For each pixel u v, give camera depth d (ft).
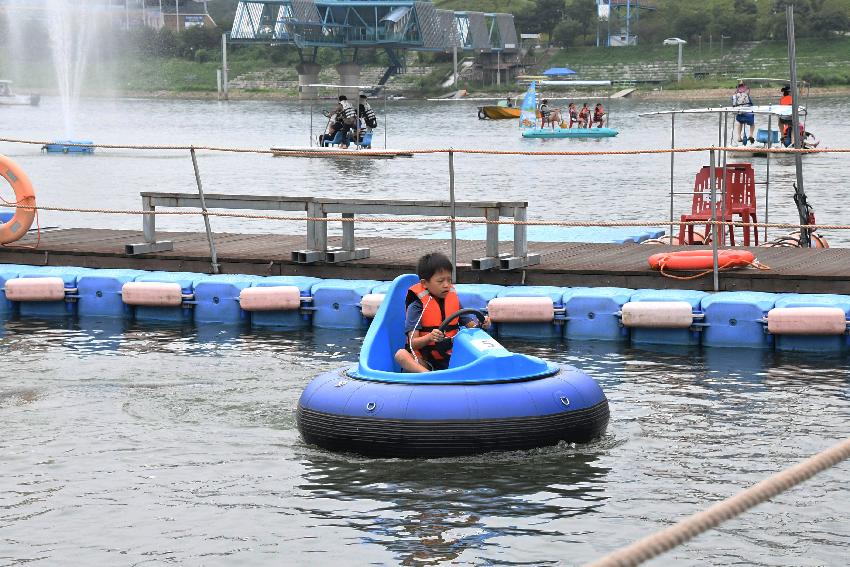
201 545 40.16
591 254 86.94
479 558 38.55
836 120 412.36
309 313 81.15
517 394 48.34
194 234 101.71
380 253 89.35
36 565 38.73
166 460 49.34
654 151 73.97
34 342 75.72
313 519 42.32
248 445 51.11
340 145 269.23
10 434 53.36
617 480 45.80
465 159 255.50
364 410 48.39
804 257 82.53
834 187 173.37
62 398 59.93
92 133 386.11
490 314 75.92
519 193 177.47
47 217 149.59
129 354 71.41
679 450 49.80
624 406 57.47
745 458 48.80
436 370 52.11
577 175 210.59
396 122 483.51
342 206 85.10
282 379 63.98
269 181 197.98
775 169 208.74
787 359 68.03
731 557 38.52
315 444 50.29
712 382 62.59
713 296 73.46
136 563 38.78
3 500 44.93
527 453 48.39
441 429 47.39
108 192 178.81
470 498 43.93
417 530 41.04
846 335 69.77
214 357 70.44
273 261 86.63
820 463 20.84
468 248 91.86
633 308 72.90
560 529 40.96
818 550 39.06
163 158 252.83
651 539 17.67
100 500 44.75
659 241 99.86
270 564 38.45
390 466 47.57
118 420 55.57
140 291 83.76
